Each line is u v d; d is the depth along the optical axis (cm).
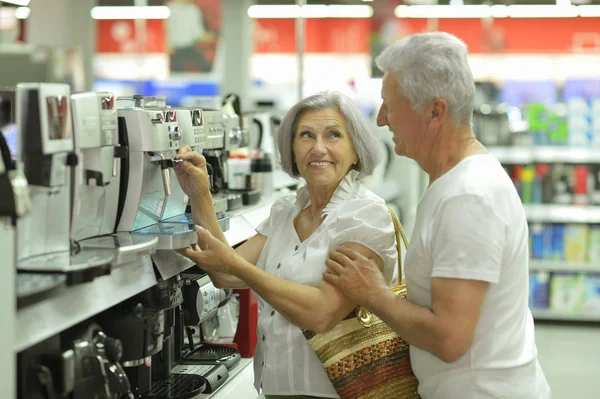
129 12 1132
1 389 152
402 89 195
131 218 223
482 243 183
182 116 244
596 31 871
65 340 194
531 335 204
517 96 795
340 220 229
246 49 995
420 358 207
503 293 193
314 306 212
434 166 200
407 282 207
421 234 197
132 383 231
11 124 189
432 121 195
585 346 629
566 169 712
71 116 192
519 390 195
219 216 272
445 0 902
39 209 187
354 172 245
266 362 238
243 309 328
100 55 1151
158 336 222
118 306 221
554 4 830
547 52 884
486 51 814
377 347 222
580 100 703
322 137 236
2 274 152
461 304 184
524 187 708
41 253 189
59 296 178
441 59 190
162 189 241
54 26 864
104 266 183
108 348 201
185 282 268
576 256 708
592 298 707
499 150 704
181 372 274
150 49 1141
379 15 934
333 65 1242
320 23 1233
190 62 1017
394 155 695
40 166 183
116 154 216
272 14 1207
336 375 221
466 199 186
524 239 196
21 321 163
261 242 260
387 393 221
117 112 221
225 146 344
